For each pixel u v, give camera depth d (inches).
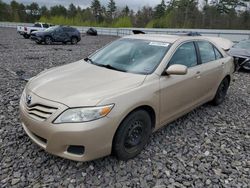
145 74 143.0
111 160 134.1
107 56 168.9
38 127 119.8
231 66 227.6
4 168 125.7
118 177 122.9
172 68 144.2
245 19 2174.0
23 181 117.6
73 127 112.3
